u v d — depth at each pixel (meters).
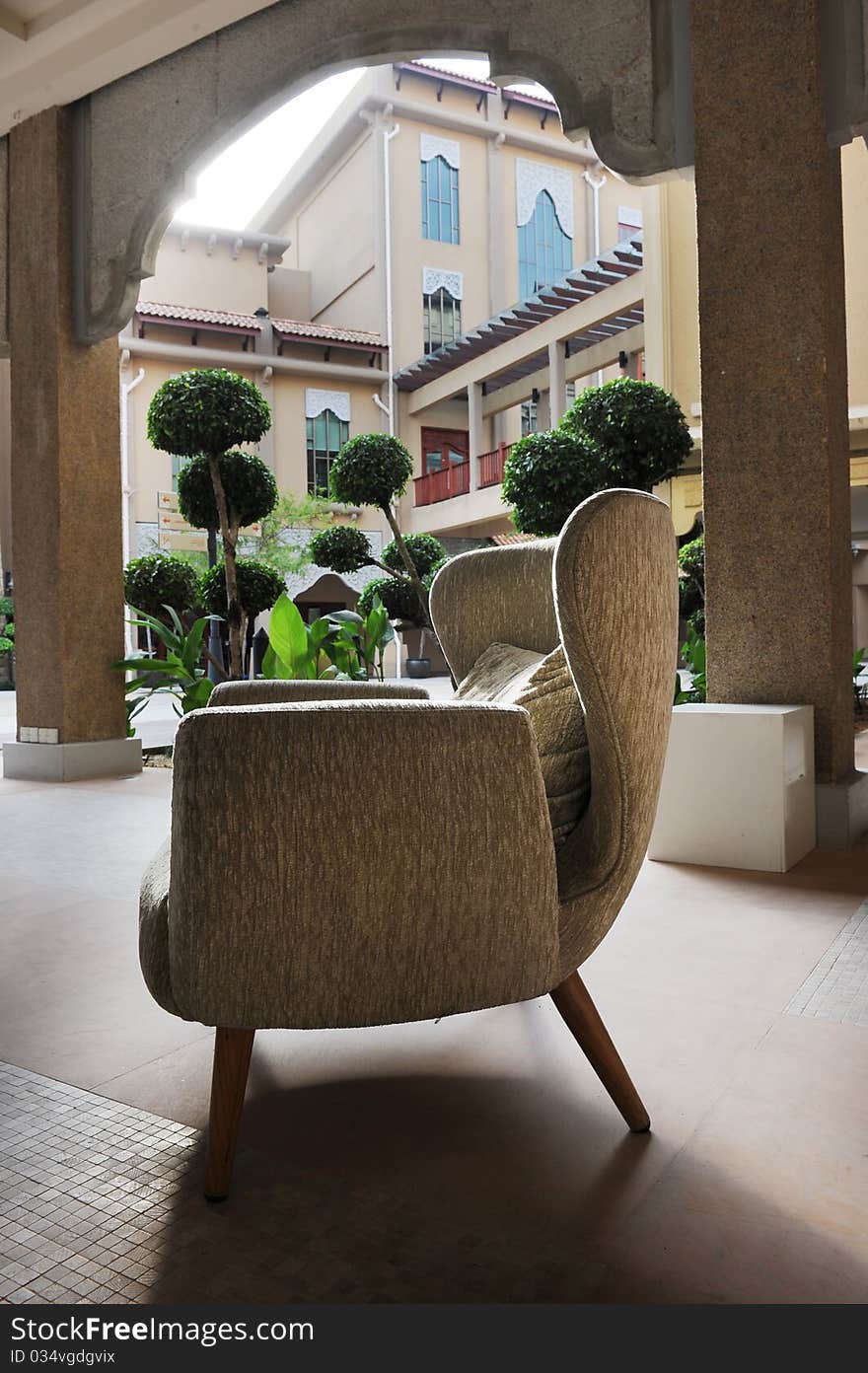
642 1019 1.65
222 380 5.79
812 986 1.80
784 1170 1.17
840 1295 0.94
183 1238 1.05
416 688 1.73
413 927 1.09
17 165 4.97
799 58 2.98
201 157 4.46
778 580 3.08
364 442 6.45
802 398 3.01
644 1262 1.00
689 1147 1.23
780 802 2.74
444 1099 1.38
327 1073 1.47
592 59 3.41
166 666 5.21
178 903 1.09
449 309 19.59
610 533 1.16
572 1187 1.14
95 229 4.80
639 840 1.25
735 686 3.15
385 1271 0.99
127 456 16.28
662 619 1.25
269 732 1.06
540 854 1.13
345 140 19.92
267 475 6.23
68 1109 1.36
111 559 5.11
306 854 1.06
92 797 4.29
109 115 4.72
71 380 4.90
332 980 1.08
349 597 17.56
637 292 13.59
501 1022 1.67
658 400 4.66
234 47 4.29
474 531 18.39
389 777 1.07
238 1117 1.13
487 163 20.03
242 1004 1.09
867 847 3.04
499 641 1.71
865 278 9.49
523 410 19.88
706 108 3.12
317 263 21.31
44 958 2.04
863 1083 1.40
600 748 1.21
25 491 4.98
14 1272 0.99
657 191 10.50
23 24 4.57
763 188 3.04
